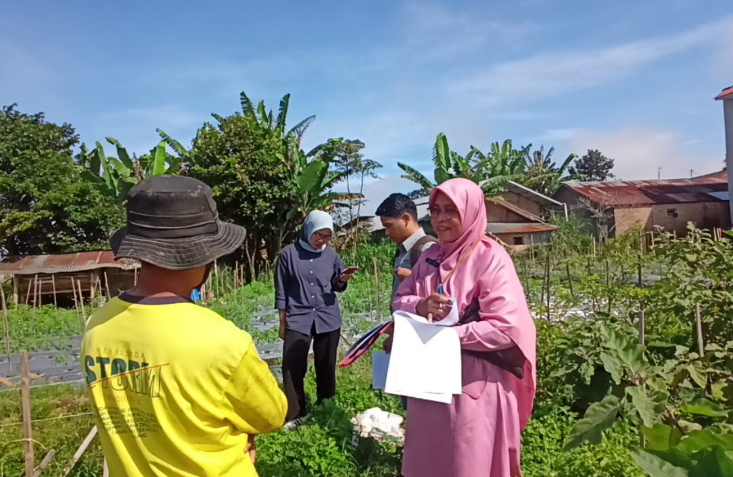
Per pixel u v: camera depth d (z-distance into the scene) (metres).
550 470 3.39
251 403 1.59
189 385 1.46
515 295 2.45
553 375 4.12
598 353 4.03
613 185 32.25
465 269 2.55
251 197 20.95
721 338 4.24
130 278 18.27
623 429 3.86
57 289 17.59
